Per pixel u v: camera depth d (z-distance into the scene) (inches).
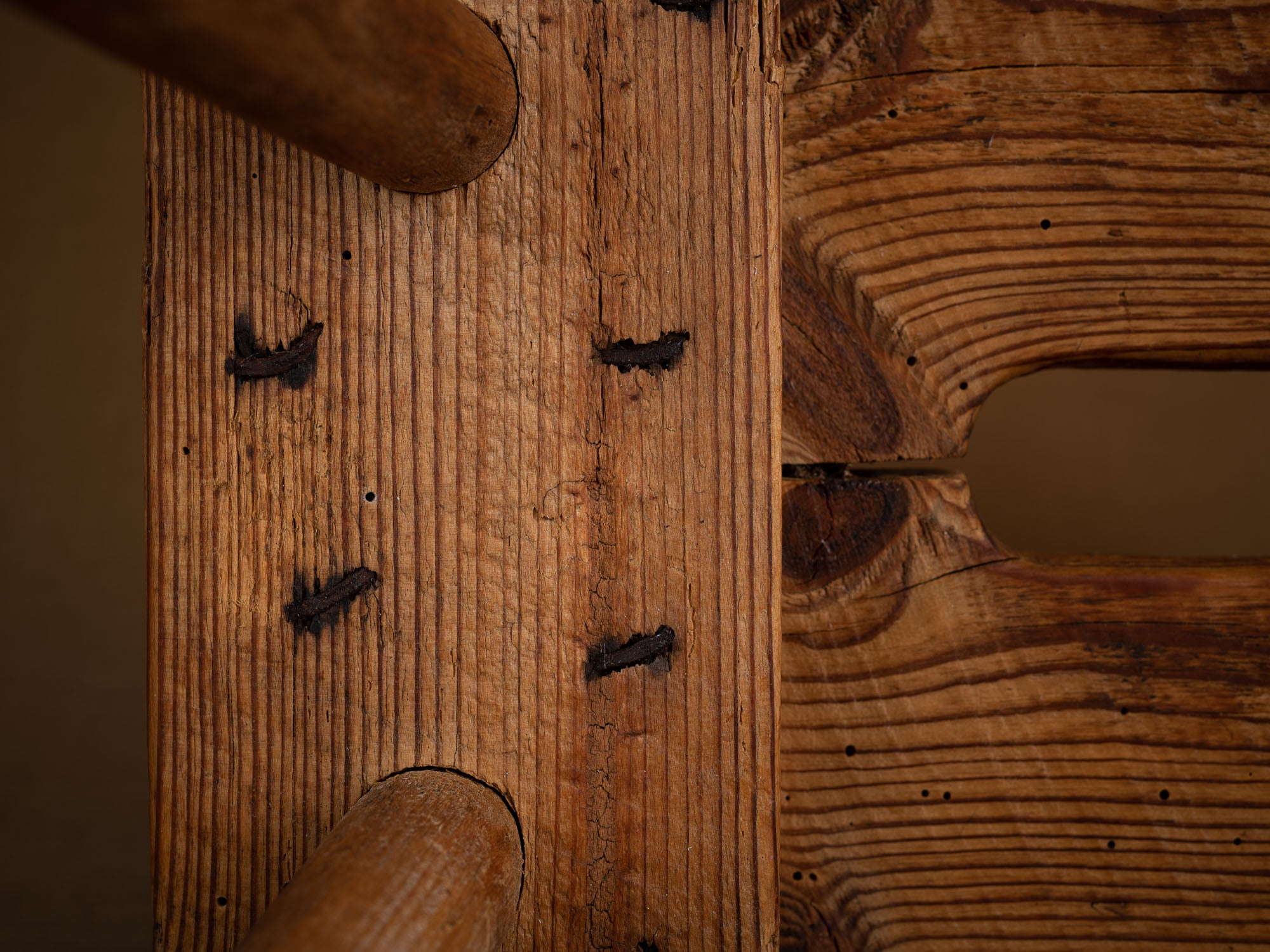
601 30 6.0
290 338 6.2
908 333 7.8
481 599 6.2
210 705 6.3
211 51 3.7
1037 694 7.8
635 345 6.1
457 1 5.3
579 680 6.2
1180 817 7.8
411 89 4.7
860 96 7.6
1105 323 7.7
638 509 6.1
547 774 6.2
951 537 7.8
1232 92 7.6
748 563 6.1
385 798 5.9
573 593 6.2
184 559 6.3
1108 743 7.8
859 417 7.8
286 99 4.2
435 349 6.1
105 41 3.6
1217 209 7.6
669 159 6.0
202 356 6.2
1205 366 7.9
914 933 7.9
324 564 6.2
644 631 6.2
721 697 6.1
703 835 6.2
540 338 6.1
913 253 7.7
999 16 7.6
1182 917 7.8
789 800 8.0
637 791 6.2
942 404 7.8
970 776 7.9
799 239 7.8
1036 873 7.9
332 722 6.2
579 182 6.0
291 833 6.3
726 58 6.0
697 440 6.1
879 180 7.7
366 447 6.2
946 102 7.6
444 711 6.2
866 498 7.8
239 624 6.3
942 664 7.8
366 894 5.1
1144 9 7.6
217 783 6.3
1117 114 7.6
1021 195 7.7
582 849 6.2
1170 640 7.8
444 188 6.0
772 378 6.0
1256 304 7.6
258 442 6.2
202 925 6.3
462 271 6.1
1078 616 7.8
